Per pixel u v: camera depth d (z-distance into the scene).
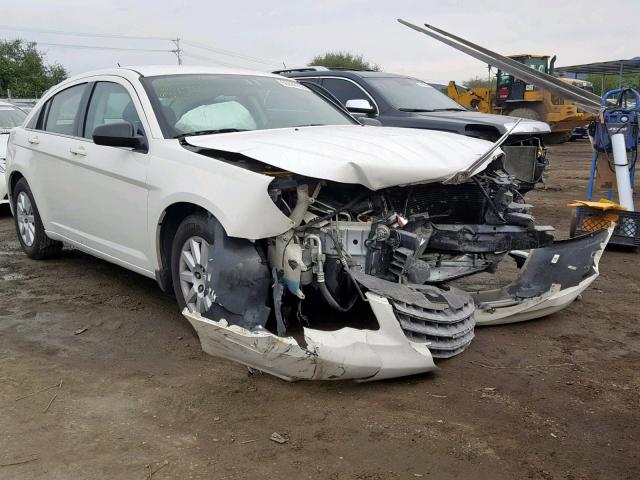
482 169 4.02
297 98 5.29
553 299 4.51
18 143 6.12
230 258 3.55
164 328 4.46
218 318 3.57
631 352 4.13
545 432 3.11
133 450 2.93
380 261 3.70
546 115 21.44
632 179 7.94
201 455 2.89
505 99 22.31
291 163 3.55
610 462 2.86
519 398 3.46
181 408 3.31
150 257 4.38
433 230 4.01
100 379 3.66
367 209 3.74
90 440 3.01
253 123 4.63
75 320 4.63
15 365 3.85
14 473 2.74
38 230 6.04
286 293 3.80
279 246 3.65
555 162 17.98
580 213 6.93
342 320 4.14
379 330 3.42
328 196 3.77
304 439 3.02
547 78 6.56
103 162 4.64
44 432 3.08
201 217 3.86
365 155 3.69
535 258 4.82
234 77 5.15
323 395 3.46
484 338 4.34
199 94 4.71
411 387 3.56
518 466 2.82
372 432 3.08
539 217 9.19
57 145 5.35
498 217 4.16
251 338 3.29
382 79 9.19
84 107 5.21
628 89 7.71
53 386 3.57
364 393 3.48
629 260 6.62
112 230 4.73
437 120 8.12
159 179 4.07
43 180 5.64
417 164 3.70
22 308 4.90
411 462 2.84
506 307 4.47
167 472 2.76
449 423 3.17
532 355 4.05
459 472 2.77
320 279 3.65
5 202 8.62
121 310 4.84
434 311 3.59
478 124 7.93
